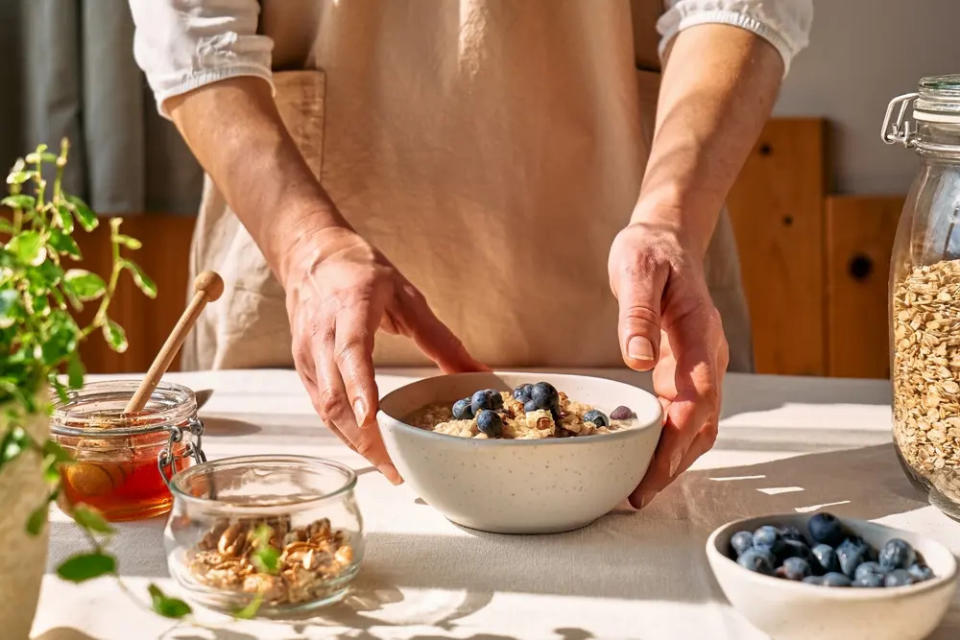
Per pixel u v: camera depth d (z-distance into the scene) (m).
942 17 2.36
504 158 1.28
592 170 1.29
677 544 0.78
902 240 0.85
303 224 1.04
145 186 2.38
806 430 1.04
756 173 2.41
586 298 1.31
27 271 0.58
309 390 0.96
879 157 2.42
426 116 1.28
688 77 1.12
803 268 2.42
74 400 0.87
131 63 2.24
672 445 0.82
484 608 0.68
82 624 0.66
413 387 0.88
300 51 1.33
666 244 0.92
